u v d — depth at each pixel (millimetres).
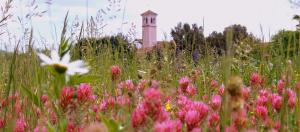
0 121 2414
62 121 1956
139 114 1571
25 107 2732
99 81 3850
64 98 1912
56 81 1903
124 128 1582
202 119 1901
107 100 2682
